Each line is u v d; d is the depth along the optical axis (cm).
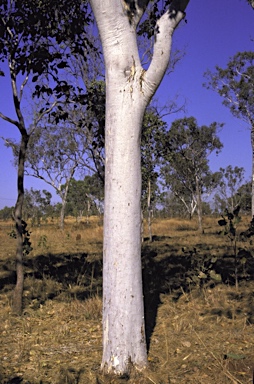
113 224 438
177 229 3622
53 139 2625
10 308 741
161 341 554
